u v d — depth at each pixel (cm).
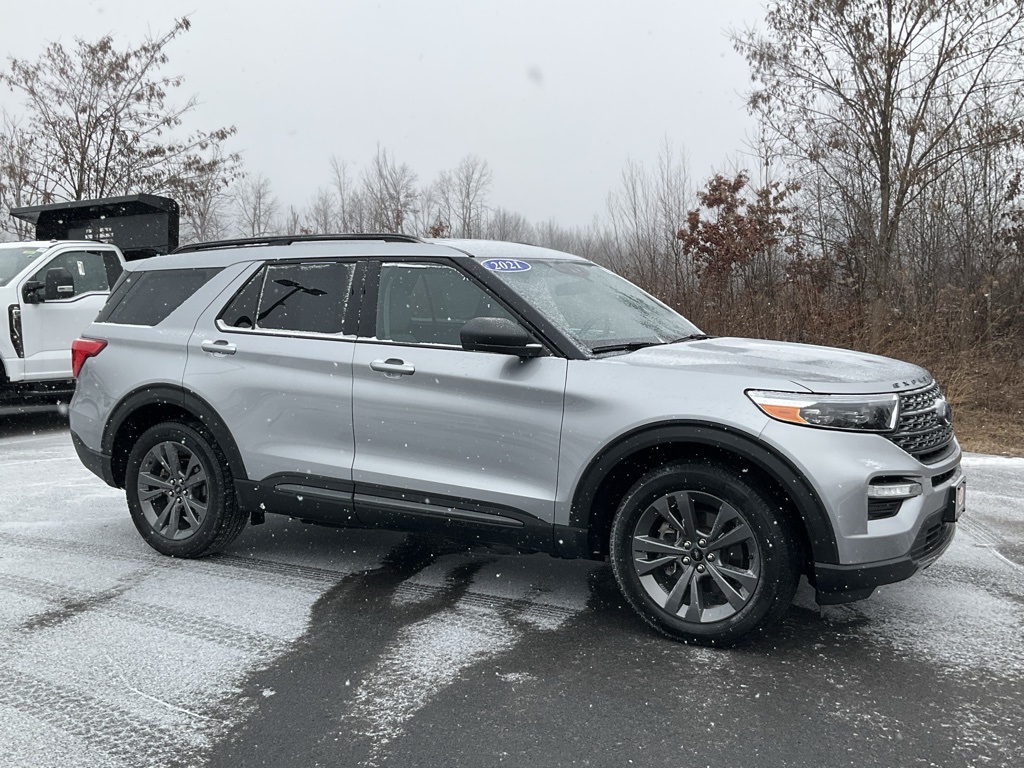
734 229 1425
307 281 450
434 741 283
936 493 349
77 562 478
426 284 418
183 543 477
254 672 335
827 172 1576
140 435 504
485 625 383
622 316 433
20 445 895
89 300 1005
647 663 343
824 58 1549
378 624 385
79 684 325
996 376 1188
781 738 284
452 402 395
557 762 270
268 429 442
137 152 1895
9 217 1823
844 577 332
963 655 351
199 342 466
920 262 1498
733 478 343
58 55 1844
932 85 1474
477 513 393
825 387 340
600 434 362
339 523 434
